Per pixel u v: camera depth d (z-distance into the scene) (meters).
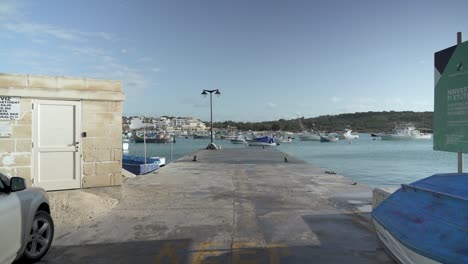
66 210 7.22
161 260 4.88
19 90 8.70
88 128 9.67
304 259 4.88
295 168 16.38
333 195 9.48
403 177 27.59
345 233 6.05
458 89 5.99
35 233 4.76
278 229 6.30
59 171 9.35
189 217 7.15
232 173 14.38
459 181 4.53
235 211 7.66
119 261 4.85
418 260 3.57
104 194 9.22
